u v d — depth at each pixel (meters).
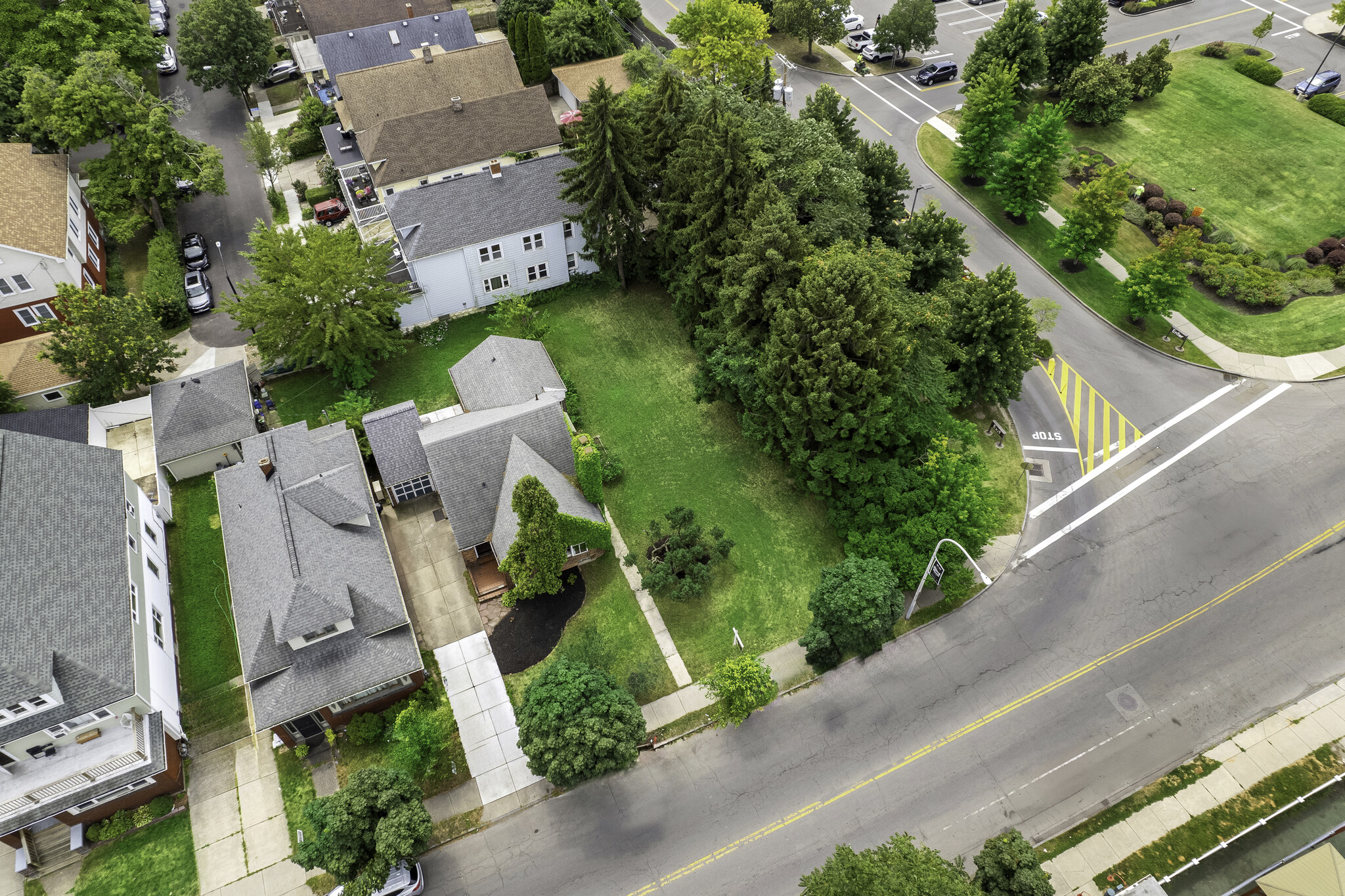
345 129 68.19
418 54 73.50
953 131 72.94
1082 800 35.03
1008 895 29.36
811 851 33.78
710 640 40.25
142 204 60.59
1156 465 47.12
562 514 38.97
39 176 55.19
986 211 65.19
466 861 33.75
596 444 48.19
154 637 37.16
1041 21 76.25
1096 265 60.34
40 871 33.19
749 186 46.81
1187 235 50.59
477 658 39.47
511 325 51.47
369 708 37.06
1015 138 71.25
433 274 53.78
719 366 45.44
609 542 42.25
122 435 48.09
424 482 44.97
